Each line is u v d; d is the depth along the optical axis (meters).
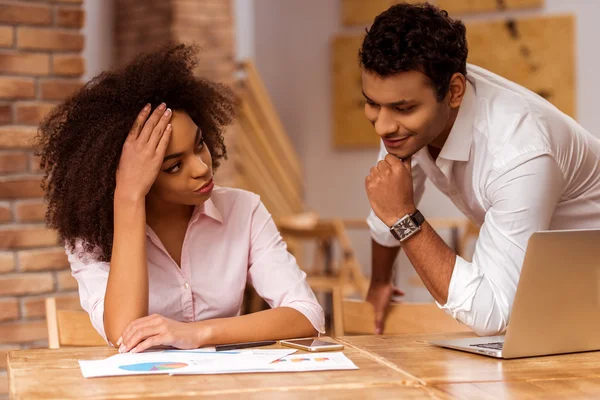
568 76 8.34
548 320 2.10
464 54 2.28
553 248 2.04
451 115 2.40
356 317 2.87
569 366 1.99
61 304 4.34
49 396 1.72
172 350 2.19
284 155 8.85
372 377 1.87
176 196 2.44
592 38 8.27
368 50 2.20
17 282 4.24
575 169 2.41
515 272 2.21
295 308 2.45
